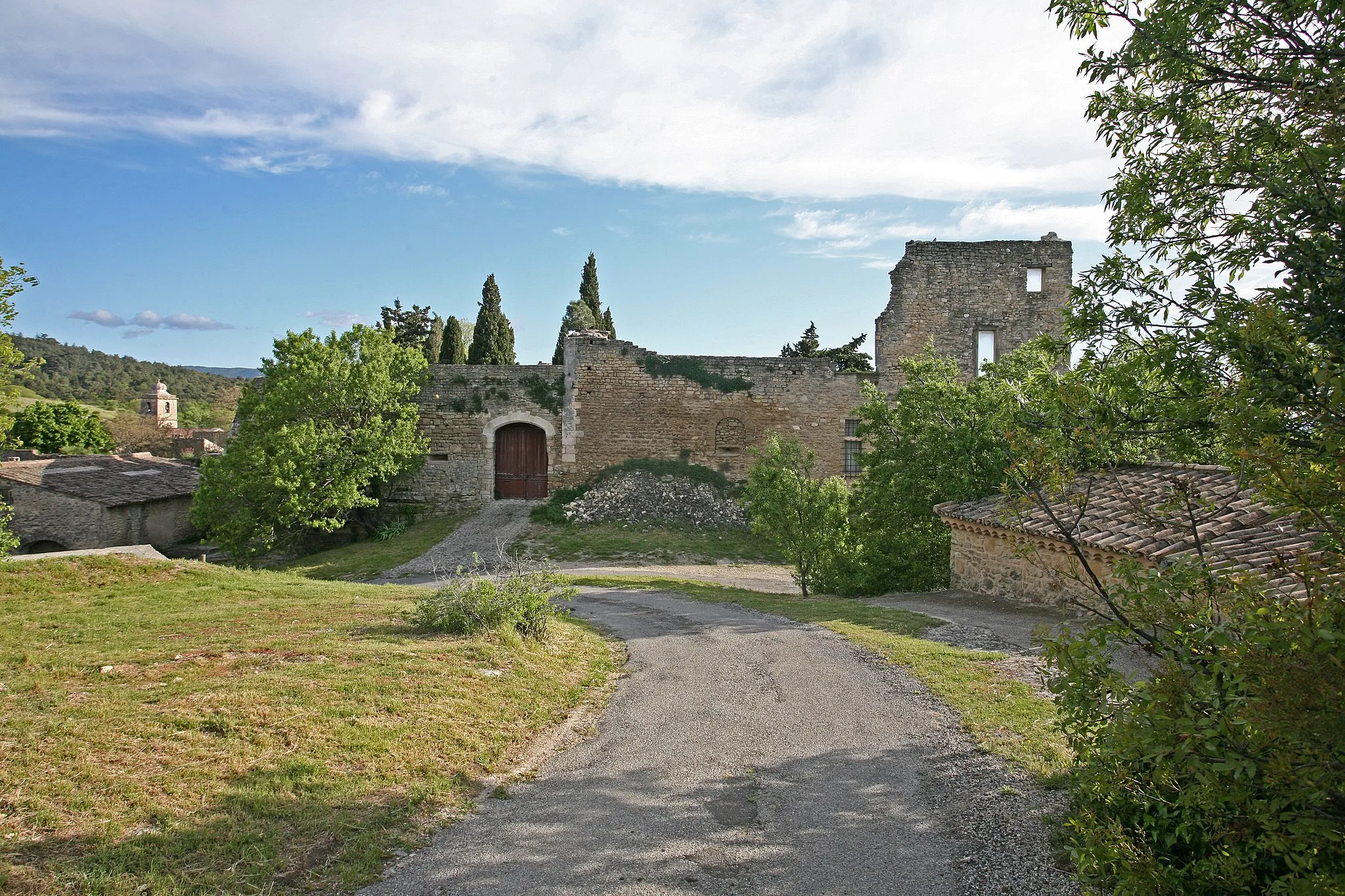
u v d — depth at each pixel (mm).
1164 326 6141
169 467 34594
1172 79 5828
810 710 7953
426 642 9398
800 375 31484
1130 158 6320
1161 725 3367
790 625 12867
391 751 6215
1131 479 11875
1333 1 4840
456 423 30891
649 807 5641
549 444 30969
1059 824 5035
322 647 8828
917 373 19500
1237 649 3193
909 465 18203
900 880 4570
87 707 6586
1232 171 5344
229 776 5531
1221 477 10516
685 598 17391
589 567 23578
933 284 31109
